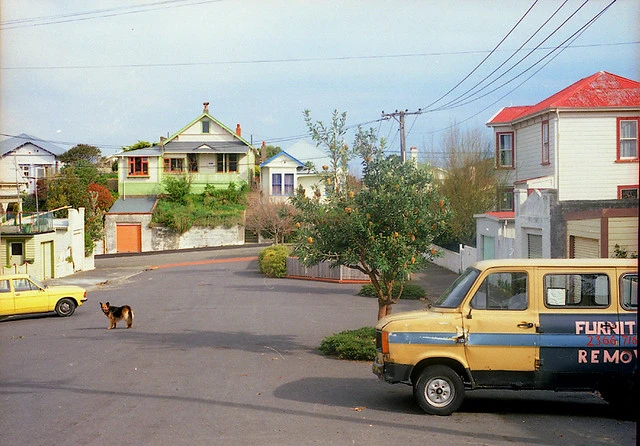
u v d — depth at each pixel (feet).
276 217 189.47
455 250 136.46
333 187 53.47
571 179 104.27
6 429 30.40
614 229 57.16
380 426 30.37
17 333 69.77
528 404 35.68
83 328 72.38
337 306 87.76
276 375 44.01
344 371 45.60
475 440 28.07
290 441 27.73
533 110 115.03
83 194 180.75
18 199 131.34
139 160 223.51
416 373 33.01
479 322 32.30
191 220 209.56
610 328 31.89
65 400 36.70
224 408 34.19
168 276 140.97
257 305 90.12
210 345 58.23
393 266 49.80
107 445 27.40
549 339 31.89
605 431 29.73
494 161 130.31
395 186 49.55
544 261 33.06
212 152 222.48
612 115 103.50
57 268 140.46
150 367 47.32
